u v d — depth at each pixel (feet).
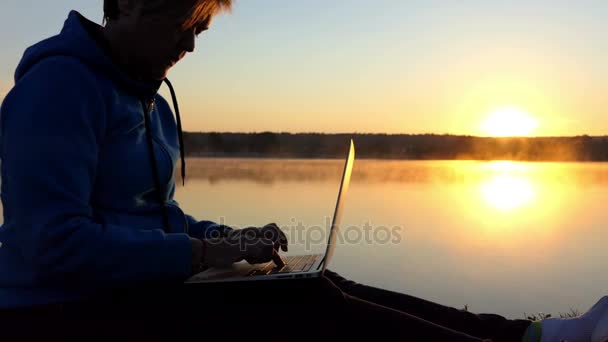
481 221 20.31
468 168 61.11
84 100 3.77
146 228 4.23
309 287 3.99
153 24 4.06
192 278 4.04
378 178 41.68
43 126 3.59
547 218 21.31
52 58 3.82
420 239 16.62
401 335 3.84
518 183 38.34
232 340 3.84
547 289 11.34
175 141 5.01
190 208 21.88
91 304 3.82
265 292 3.97
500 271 12.78
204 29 4.39
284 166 59.47
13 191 3.57
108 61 4.01
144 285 3.92
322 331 3.84
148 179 4.29
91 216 3.79
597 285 11.64
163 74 4.30
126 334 3.76
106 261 3.66
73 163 3.66
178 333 3.81
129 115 4.13
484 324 4.51
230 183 33.65
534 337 4.39
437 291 11.05
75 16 4.13
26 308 3.78
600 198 28.68
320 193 28.02
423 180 40.06
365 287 4.76
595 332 4.11
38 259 3.60
